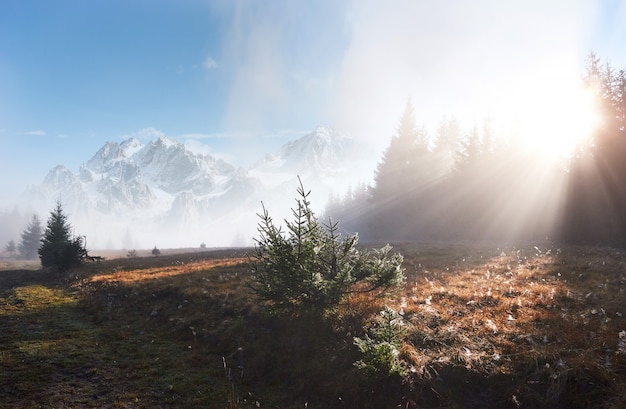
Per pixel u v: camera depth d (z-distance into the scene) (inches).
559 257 693.9
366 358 309.3
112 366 371.9
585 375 271.0
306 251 379.2
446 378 299.7
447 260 789.9
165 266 1013.2
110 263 1175.0
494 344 335.9
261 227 393.1
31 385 330.3
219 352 402.0
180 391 322.3
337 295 386.6
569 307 407.2
